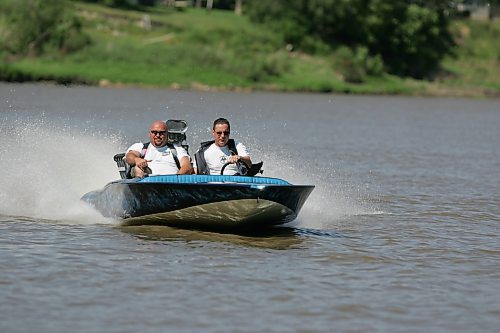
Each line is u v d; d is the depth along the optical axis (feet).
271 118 394.52
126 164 132.46
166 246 116.26
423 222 142.31
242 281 99.45
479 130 379.55
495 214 151.94
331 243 122.31
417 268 108.78
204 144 131.44
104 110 377.91
